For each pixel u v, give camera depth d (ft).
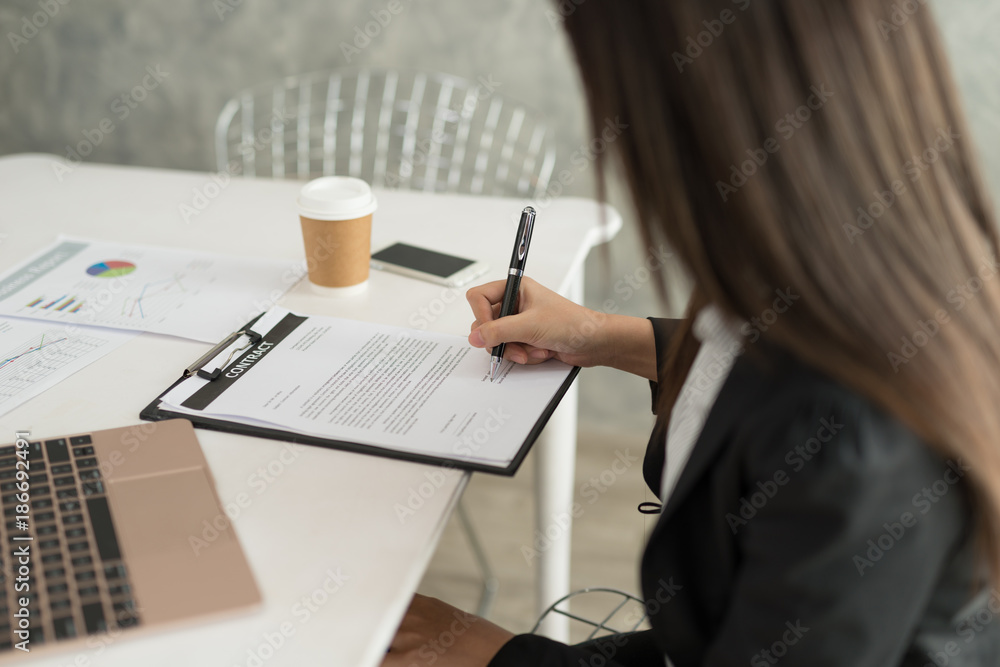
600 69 1.63
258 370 2.69
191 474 2.21
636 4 1.56
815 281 1.50
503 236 3.87
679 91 1.56
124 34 6.93
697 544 1.92
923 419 1.51
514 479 6.61
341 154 6.89
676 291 6.20
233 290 3.29
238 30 6.69
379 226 3.98
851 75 1.48
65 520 2.01
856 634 1.61
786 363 1.66
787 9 1.46
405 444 2.34
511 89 6.36
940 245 1.55
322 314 3.11
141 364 2.77
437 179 6.74
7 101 7.40
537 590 4.60
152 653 1.71
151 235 3.83
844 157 1.48
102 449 2.30
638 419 7.12
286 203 4.24
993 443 1.54
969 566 1.76
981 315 1.60
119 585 1.83
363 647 1.74
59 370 2.73
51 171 4.69
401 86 6.56
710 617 1.95
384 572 1.93
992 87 5.43
